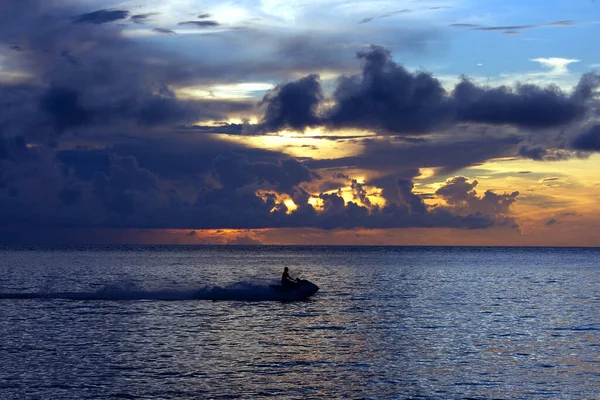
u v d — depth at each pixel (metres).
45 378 23.81
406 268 118.81
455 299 55.12
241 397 21.53
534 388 23.05
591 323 39.59
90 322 37.97
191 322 38.53
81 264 124.69
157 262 140.75
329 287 68.62
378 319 40.84
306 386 23.02
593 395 22.20
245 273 97.94
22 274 88.94
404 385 23.30
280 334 34.31
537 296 59.00
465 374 25.05
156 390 22.28
